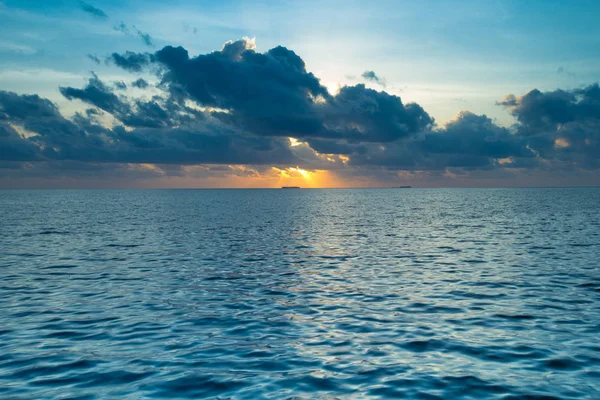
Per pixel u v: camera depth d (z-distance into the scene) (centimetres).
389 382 1027
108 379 1051
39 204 13050
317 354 1215
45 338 1352
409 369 1105
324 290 2011
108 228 5181
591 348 1241
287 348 1264
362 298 1855
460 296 1867
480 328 1431
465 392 973
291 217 7294
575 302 1747
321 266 2653
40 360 1173
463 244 3625
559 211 8100
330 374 1077
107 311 1661
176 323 1511
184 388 1001
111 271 2486
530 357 1176
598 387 993
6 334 1391
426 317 1564
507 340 1315
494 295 1875
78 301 1811
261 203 14488
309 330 1431
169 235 4431
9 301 1809
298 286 2098
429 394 964
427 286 2073
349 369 1109
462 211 8638
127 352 1234
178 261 2833
